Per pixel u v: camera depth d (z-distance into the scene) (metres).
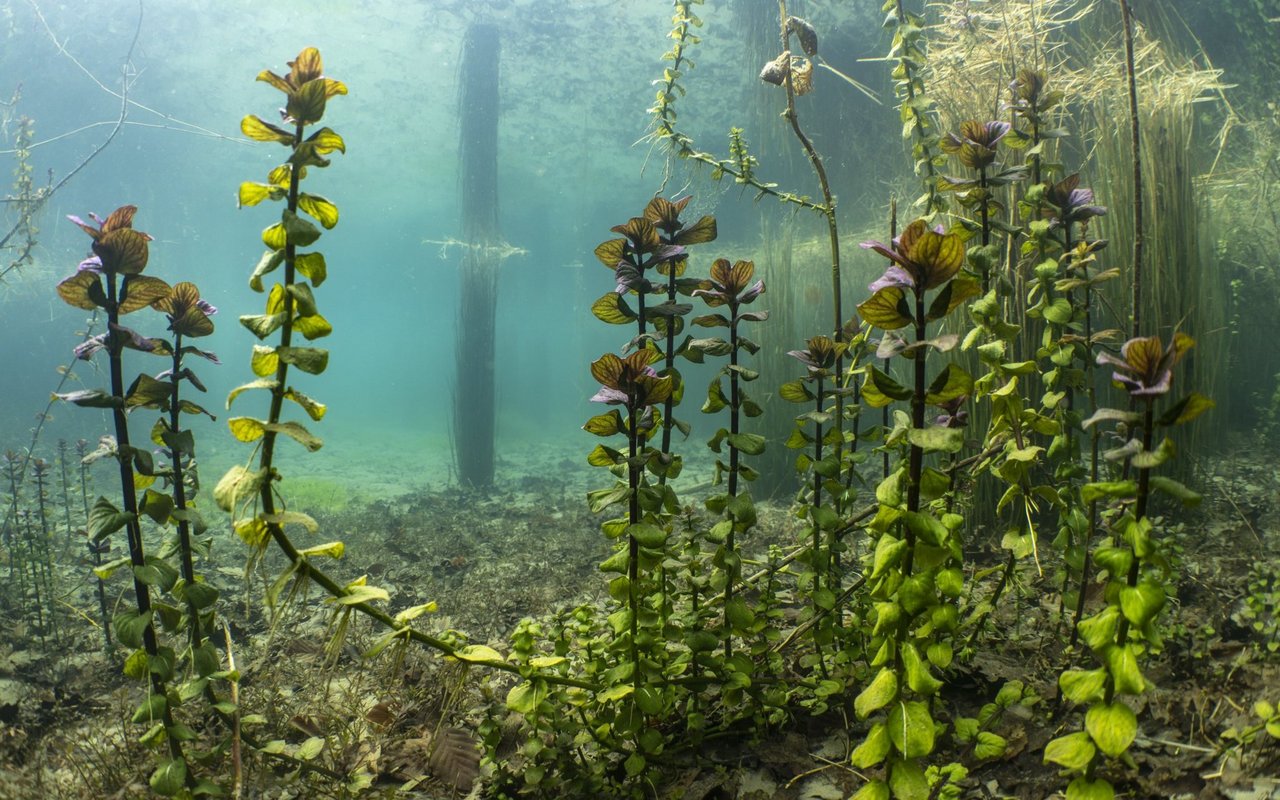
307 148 1.54
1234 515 3.70
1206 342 4.32
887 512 1.47
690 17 2.87
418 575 4.80
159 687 1.79
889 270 1.46
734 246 12.05
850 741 2.16
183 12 11.86
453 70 13.69
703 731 2.19
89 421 10.81
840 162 10.45
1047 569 3.12
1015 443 2.00
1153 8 5.83
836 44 10.37
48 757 2.41
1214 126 6.38
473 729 2.41
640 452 1.95
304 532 6.09
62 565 4.58
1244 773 1.68
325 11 11.82
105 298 1.74
